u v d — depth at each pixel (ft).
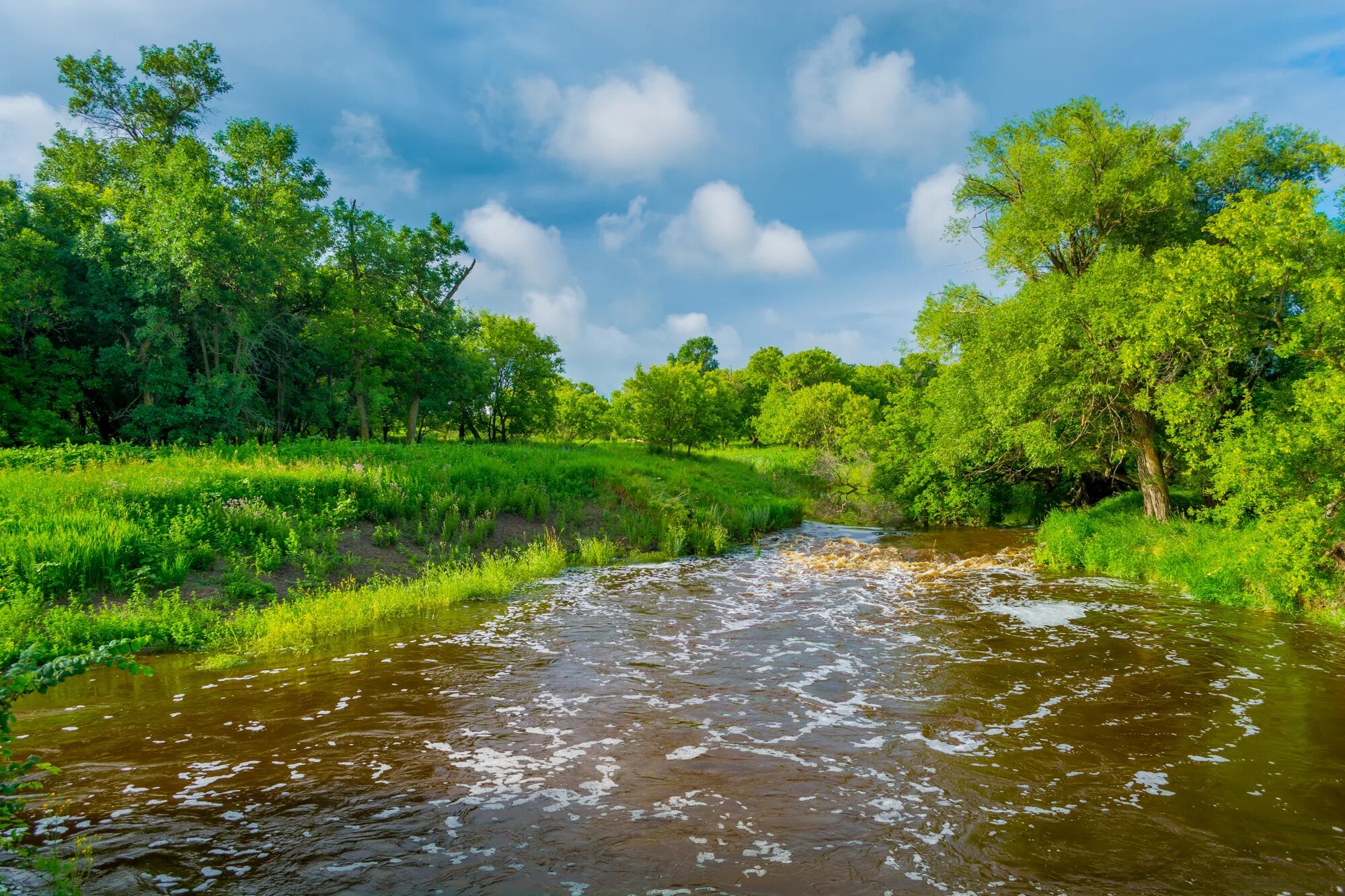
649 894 13.62
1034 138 74.13
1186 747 21.30
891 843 15.75
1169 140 72.64
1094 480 86.99
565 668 29.12
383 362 122.52
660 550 64.64
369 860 14.61
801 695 26.09
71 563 34.32
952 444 75.56
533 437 173.37
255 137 100.83
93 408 101.09
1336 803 17.76
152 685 26.53
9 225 82.64
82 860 14.11
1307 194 36.83
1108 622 37.40
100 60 106.52
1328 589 36.81
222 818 16.30
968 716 23.99
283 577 41.50
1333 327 35.27
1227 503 39.70
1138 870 14.70
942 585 48.21
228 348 98.17
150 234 84.12
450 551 52.70
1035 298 62.64
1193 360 48.24
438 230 136.56
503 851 15.11
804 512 99.04
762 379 276.00
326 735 21.67
